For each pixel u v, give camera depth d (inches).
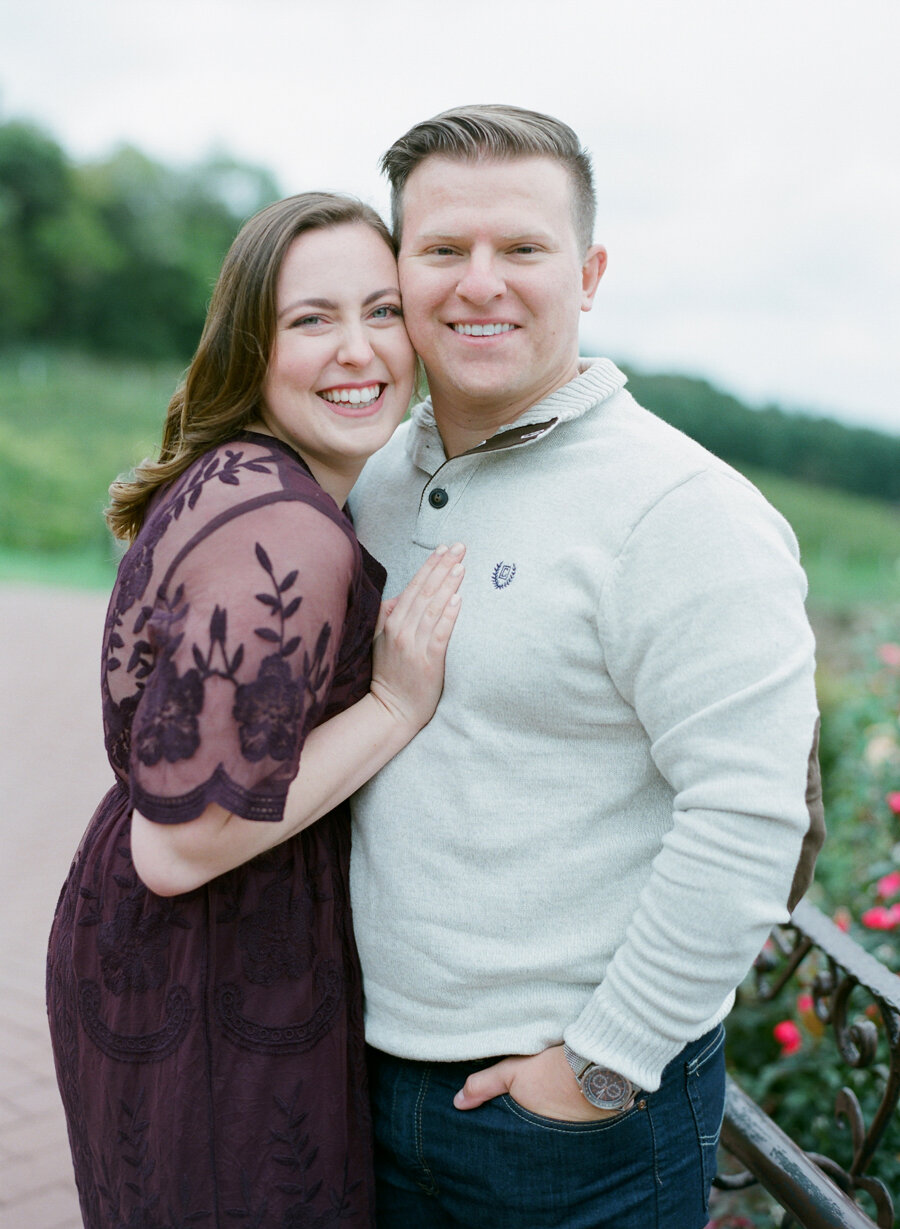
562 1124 55.6
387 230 61.5
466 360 59.9
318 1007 57.9
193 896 56.3
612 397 60.8
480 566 59.0
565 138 59.9
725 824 50.8
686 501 53.4
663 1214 58.1
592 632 55.3
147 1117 56.2
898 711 134.0
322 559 51.9
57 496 769.6
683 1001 52.2
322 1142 57.2
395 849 58.9
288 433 60.9
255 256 57.8
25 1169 106.3
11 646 404.5
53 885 182.1
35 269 1530.5
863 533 1000.9
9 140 1525.6
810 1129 101.4
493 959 56.3
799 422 1304.1
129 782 57.5
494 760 56.9
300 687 50.4
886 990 71.0
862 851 128.5
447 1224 62.3
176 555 52.9
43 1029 133.7
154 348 1598.2
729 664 51.3
